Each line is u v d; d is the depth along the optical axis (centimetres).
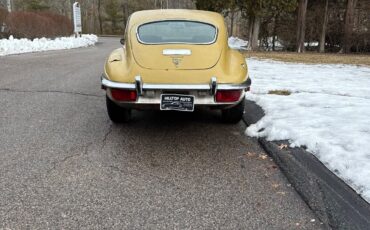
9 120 576
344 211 324
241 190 367
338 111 618
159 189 365
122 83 462
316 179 382
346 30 2544
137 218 314
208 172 407
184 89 456
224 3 2308
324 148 443
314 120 559
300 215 323
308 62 1564
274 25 2845
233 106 503
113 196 350
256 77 1038
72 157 438
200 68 475
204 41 516
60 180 379
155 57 486
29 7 5753
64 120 584
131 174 397
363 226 303
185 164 427
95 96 759
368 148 440
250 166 425
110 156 445
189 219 314
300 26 2481
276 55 1972
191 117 620
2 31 2300
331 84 941
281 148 466
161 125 572
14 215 314
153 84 455
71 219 311
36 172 396
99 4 7638
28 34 2433
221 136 527
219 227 304
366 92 828
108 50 2244
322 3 2694
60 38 2739
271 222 312
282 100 700
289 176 394
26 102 691
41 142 485
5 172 394
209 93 465
